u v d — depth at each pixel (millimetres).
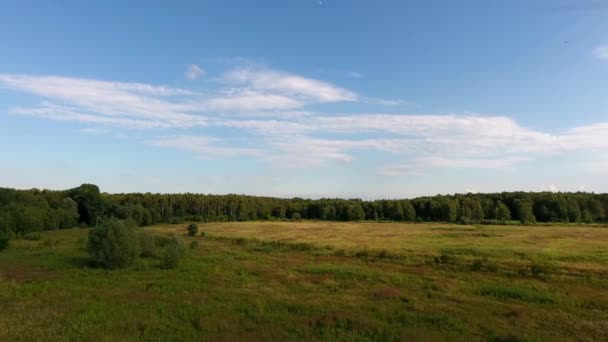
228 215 166500
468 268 44188
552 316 24625
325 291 31516
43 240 73500
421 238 81750
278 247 65438
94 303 26062
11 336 19156
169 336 19531
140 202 146750
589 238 79125
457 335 20484
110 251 41719
